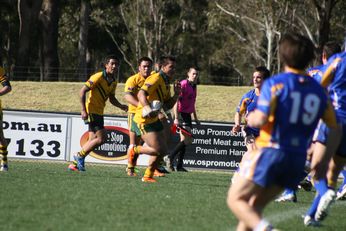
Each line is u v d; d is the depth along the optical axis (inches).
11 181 1365.7
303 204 1243.2
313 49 724.0
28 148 2193.7
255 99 1478.8
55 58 5388.8
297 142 691.4
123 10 7199.8
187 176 1822.1
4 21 6998.0
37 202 1070.4
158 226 903.7
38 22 6131.9
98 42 7559.1
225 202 1190.3
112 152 2201.0
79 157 1740.9
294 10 5836.6
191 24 7632.9
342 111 1017.5
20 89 3405.5
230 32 7559.1
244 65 7795.3
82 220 925.2
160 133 1478.8
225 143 2230.6
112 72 1672.0
